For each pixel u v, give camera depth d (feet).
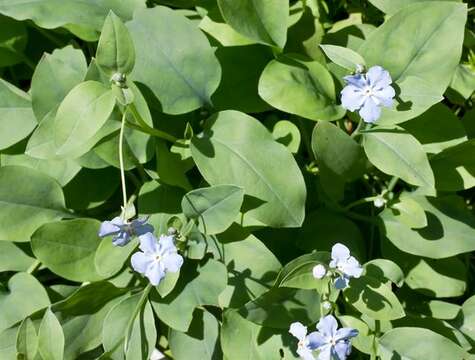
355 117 0.71
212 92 0.69
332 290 0.63
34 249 0.63
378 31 0.66
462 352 0.62
